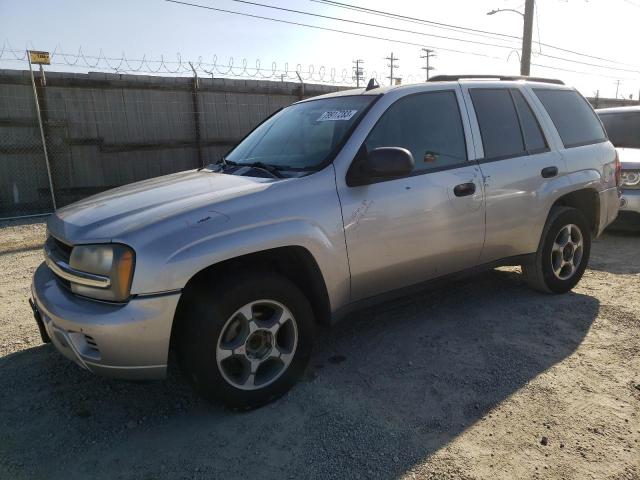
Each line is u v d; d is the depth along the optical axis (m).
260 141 4.01
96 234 2.68
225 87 11.75
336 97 3.92
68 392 3.20
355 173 3.22
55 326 2.70
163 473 2.46
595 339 3.74
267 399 2.97
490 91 4.11
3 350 3.78
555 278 4.50
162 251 2.55
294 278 3.24
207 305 2.69
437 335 3.86
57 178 10.15
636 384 3.12
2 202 9.70
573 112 4.79
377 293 3.44
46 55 9.37
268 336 2.94
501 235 3.98
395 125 3.50
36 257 6.51
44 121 9.84
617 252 6.18
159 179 3.78
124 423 2.87
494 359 3.47
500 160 3.96
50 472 2.48
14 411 3.00
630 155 6.88
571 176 4.43
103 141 10.50
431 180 3.52
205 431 2.78
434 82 3.85
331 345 3.75
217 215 2.75
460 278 3.92
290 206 2.95
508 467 2.43
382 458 2.52
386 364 3.44
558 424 2.75
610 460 2.47
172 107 11.18
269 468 2.47
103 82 10.33
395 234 3.35
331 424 2.80
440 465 2.46
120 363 2.56
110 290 2.56
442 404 2.96
